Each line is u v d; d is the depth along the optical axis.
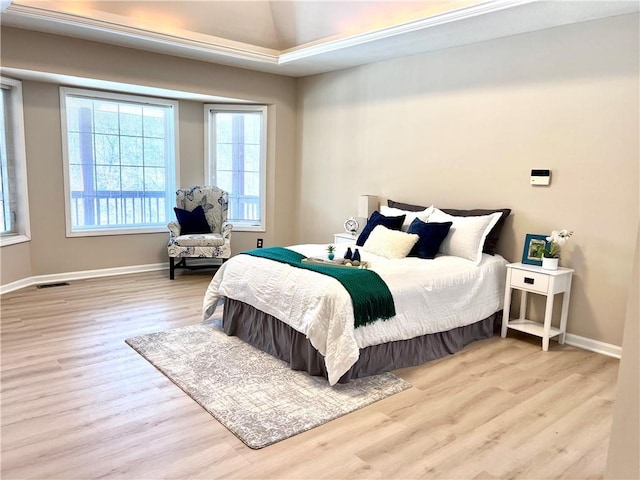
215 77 5.63
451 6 3.89
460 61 4.41
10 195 5.01
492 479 2.09
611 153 3.50
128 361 3.25
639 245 1.14
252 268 3.61
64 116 5.20
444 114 4.59
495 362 3.40
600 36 3.50
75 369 3.09
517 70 3.99
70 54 4.61
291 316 3.14
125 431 2.39
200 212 5.91
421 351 3.38
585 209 3.67
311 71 5.84
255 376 3.06
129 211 5.97
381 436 2.41
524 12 3.41
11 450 2.21
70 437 2.32
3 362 3.17
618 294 3.53
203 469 2.11
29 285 5.13
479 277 3.76
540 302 4.00
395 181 5.14
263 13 4.98
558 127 3.77
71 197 5.46
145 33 4.53
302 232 6.49
